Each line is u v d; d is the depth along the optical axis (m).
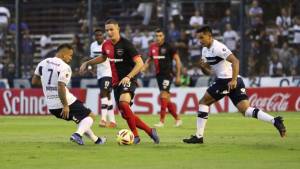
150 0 77.75
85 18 79.31
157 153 29.53
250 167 24.84
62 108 32.03
